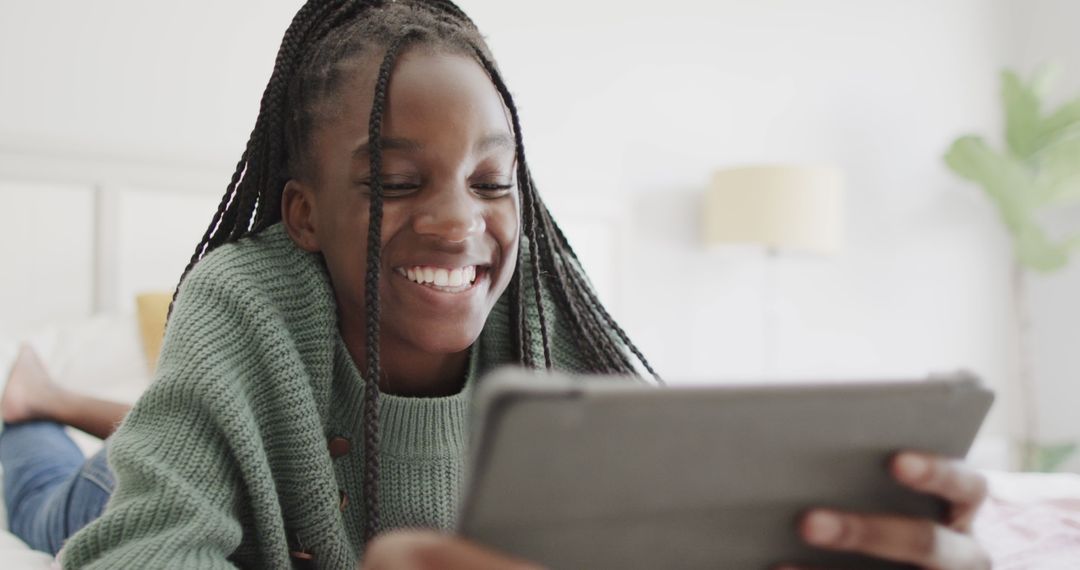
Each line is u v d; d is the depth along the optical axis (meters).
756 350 2.71
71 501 1.04
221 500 0.63
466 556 0.37
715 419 0.39
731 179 2.40
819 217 2.37
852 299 2.87
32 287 1.75
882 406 0.43
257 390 0.68
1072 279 2.98
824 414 0.42
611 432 0.37
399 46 0.69
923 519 0.47
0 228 1.72
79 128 1.87
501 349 0.82
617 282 2.42
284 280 0.73
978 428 0.47
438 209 0.67
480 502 0.37
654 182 2.56
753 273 2.71
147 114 1.93
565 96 2.45
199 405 0.63
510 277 0.77
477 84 0.70
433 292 0.69
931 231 3.00
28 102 1.82
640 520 0.40
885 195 2.93
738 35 2.69
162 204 1.88
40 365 1.38
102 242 1.81
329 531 0.69
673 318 2.59
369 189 0.69
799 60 2.78
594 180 2.48
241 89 2.04
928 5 3.00
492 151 0.70
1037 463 2.85
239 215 0.79
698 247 2.62
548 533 0.39
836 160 2.85
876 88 2.91
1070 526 0.97
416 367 0.75
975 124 3.08
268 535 0.66
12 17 1.81
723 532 0.43
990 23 3.12
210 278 0.70
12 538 1.06
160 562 0.56
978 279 3.09
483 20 2.35
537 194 0.85
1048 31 3.06
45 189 1.77
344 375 0.74
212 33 2.01
